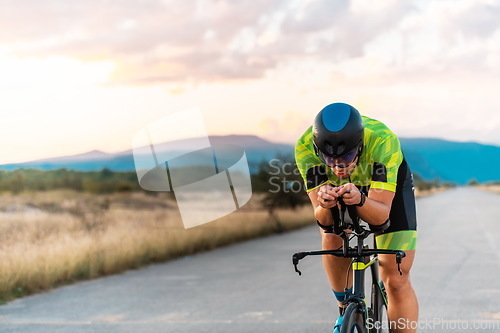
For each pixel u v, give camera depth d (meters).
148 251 13.47
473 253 12.65
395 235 4.01
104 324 6.80
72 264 10.77
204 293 8.81
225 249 16.08
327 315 6.90
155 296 8.68
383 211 3.43
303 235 21.14
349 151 3.38
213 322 6.69
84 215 19.92
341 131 3.32
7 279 9.23
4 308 8.02
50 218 19.03
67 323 6.91
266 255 14.37
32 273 9.75
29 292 9.35
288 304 7.66
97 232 14.98
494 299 7.58
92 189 34.06
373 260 4.14
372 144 3.74
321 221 3.61
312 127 3.58
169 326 6.57
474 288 8.39
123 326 6.66
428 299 7.62
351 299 3.63
